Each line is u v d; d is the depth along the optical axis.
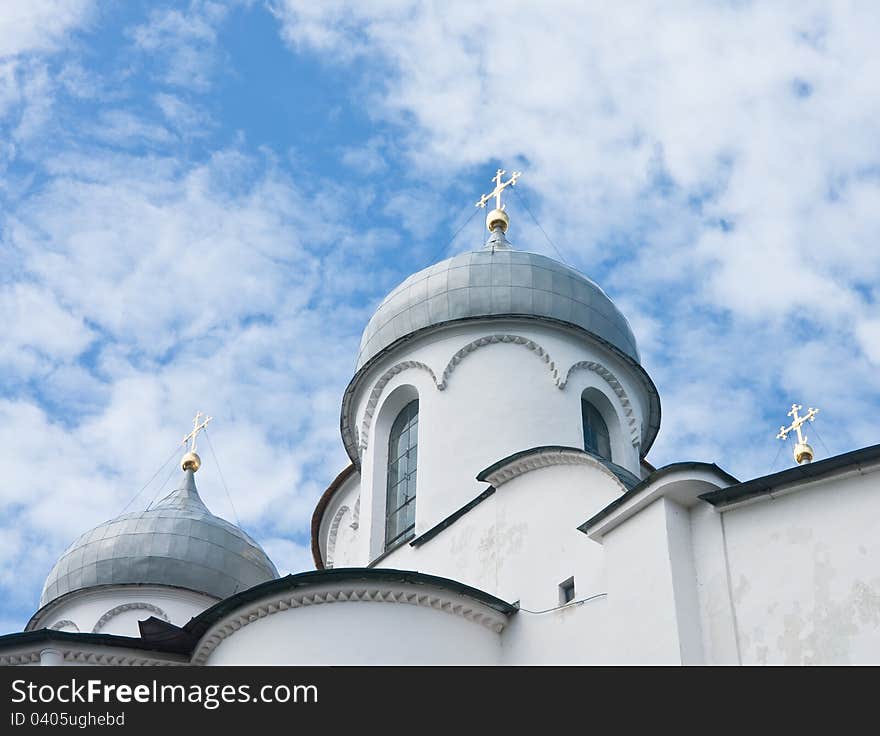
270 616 16.89
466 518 19.70
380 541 22.42
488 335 23.12
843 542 13.30
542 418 22.19
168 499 31.72
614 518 15.30
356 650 16.27
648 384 24.14
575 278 24.50
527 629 16.89
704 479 14.52
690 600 14.15
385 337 24.42
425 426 22.48
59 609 29.25
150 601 28.86
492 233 27.88
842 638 12.89
